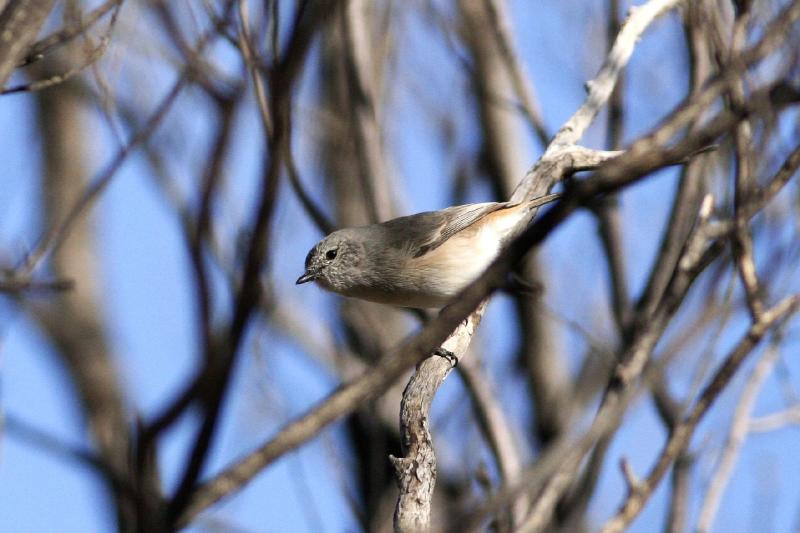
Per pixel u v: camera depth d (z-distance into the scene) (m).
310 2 3.39
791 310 5.82
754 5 7.85
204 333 3.11
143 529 2.95
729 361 5.75
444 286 11.72
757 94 4.38
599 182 3.34
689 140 3.54
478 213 11.57
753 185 6.21
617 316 12.32
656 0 11.23
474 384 11.95
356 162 14.44
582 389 13.48
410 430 8.47
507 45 13.03
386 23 14.16
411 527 7.48
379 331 13.41
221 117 3.63
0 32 4.88
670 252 11.21
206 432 2.96
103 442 13.71
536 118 12.77
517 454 12.79
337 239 11.86
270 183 3.20
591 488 11.34
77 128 15.80
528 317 13.95
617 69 11.18
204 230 3.41
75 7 6.51
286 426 3.27
